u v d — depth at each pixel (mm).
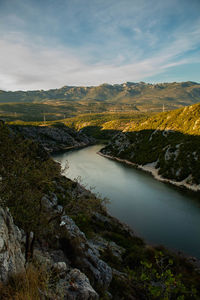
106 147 114625
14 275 5145
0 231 5613
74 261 10555
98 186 52875
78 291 6488
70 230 14086
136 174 64812
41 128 148625
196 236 29812
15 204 7020
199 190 47594
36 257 7781
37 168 8258
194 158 57375
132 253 20609
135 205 41062
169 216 36312
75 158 95312
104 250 18000
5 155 7207
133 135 103688
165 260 21906
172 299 11281
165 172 60562
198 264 22750
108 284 10844
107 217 32469
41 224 8062
